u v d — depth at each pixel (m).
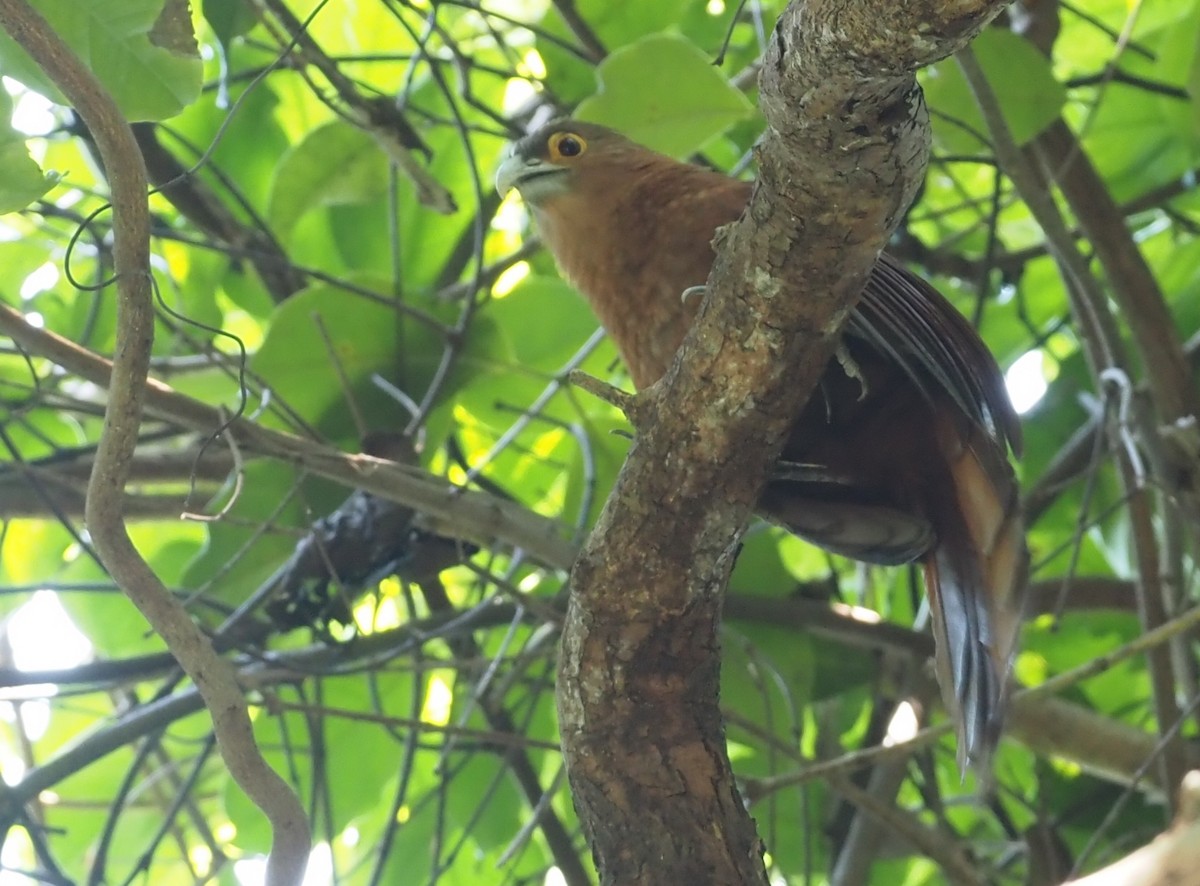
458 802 10.43
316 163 9.28
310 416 9.30
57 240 10.43
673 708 5.44
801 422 6.62
